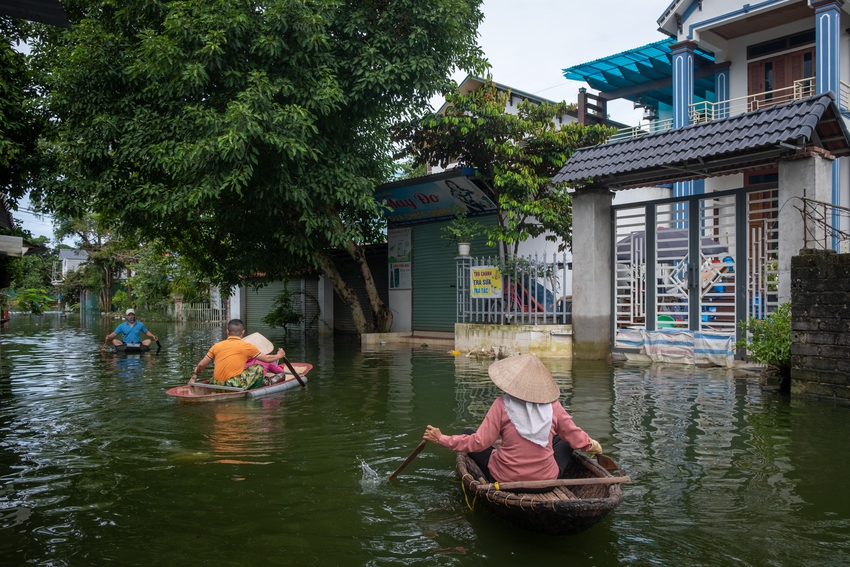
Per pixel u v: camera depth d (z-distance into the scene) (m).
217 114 12.14
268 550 3.77
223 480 5.04
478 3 15.16
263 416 7.36
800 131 8.71
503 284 14.22
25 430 6.74
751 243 10.80
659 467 5.24
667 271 11.95
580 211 12.18
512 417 4.28
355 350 15.19
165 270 33.50
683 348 11.34
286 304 22.45
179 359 13.67
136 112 13.20
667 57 20.30
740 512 4.29
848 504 4.41
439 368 11.55
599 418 7.02
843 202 15.70
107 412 7.66
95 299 49.91
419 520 4.23
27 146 14.84
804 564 3.53
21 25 14.91
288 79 12.91
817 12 15.39
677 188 18.20
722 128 9.86
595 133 14.75
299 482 4.99
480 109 14.49
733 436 6.20
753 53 18.34
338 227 14.38
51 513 4.36
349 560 3.64
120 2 13.38
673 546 3.78
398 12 13.75
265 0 12.79
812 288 7.95
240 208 14.83
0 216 12.79
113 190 14.15
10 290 51.28
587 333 12.09
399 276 18.84
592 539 3.90
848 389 7.60
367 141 15.83
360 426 6.84
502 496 3.91
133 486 4.91
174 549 3.79
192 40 12.12
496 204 15.80
